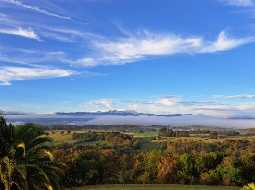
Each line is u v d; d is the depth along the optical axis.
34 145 24.92
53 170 25.33
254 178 52.09
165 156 55.75
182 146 71.94
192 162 54.12
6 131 24.39
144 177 53.47
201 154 56.03
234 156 55.34
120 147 70.06
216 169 53.28
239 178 52.03
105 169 52.88
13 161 23.31
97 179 51.75
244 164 52.69
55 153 49.69
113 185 51.41
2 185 23.08
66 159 49.84
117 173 53.56
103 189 47.72
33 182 24.12
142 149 68.00
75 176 50.09
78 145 70.44
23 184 23.14
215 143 74.44
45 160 25.23
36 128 25.34
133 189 48.31
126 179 53.47
